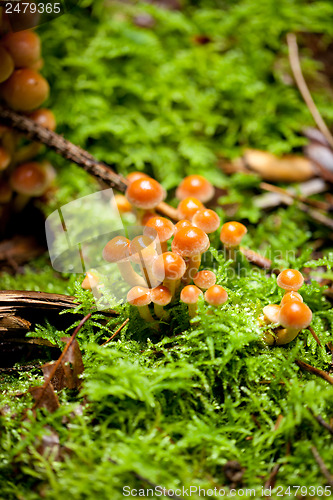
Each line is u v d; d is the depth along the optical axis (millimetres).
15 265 348
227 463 252
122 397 258
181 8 483
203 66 434
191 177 324
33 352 294
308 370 275
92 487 243
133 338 288
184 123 415
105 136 402
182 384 263
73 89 404
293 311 263
